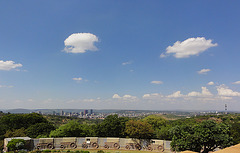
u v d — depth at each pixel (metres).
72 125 53.81
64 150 43.34
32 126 58.19
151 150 46.12
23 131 54.69
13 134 50.78
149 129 48.34
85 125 62.66
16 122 61.41
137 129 47.09
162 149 45.22
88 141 47.25
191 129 32.69
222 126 30.53
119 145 47.69
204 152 31.47
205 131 29.67
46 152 38.22
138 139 47.94
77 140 46.97
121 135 53.41
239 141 41.03
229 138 28.64
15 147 37.72
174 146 34.47
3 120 61.16
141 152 44.09
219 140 28.64
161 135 52.31
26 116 64.56
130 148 47.53
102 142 47.78
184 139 31.83
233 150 10.00
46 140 43.94
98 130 54.72
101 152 38.25
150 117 70.00
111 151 44.03
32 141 42.50
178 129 34.03
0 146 42.44
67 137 47.75
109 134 53.66
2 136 49.38
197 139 30.08
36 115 66.88
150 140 47.12
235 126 49.25
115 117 55.72
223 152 9.76
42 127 57.38
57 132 51.88
